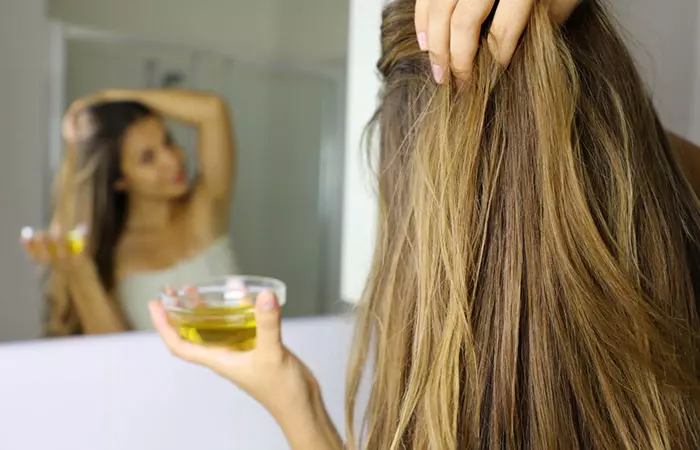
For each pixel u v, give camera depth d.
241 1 1.02
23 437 0.78
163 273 0.88
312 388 0.59
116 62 0.90
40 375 0.79
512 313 0.47
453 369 0.48
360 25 1.00
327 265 1.00
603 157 0.48
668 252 0.51
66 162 0.84
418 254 0.51
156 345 0.84
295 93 1.03
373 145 0.86
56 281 0.81
